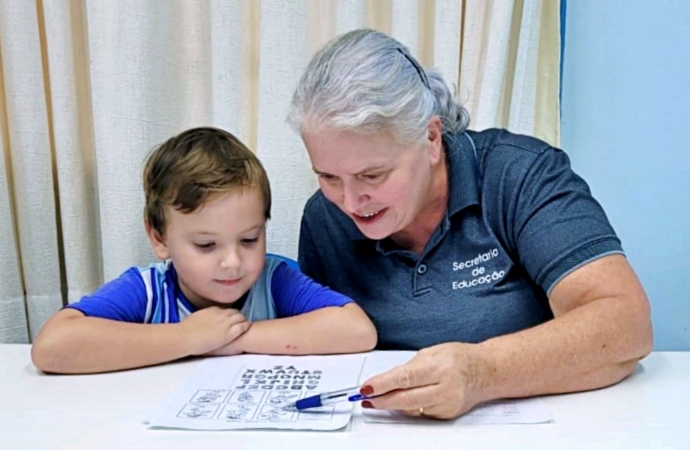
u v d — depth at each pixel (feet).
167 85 3.90
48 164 3.91
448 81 3.67
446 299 2.97
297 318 2.89
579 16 4.04
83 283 3.98
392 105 2.36
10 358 2.80
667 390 2.29
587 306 2.36
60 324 2.66
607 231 2.55
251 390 2.33
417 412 2.05
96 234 4.08
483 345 2.22
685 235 4.19
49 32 3.73
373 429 1.99
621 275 2.43
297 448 1.87
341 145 2.39
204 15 3.92
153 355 2.65
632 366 2.38
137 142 3.76
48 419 2.11
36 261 3.92
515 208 2.78
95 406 2.23
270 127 3.81
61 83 3.78
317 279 3.39
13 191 3.94
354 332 2.82
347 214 2.84
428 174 2.69
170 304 3.13
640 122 4.11
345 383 2.39
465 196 2.89
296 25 3.76
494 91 3.72
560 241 2.54
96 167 3.92
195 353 2.73
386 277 3.10
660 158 4.13
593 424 2.01
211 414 2.09
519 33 3.81
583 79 4.11
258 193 2.98
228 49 3.74
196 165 2.91
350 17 3.76
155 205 3.02
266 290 3.27
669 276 4.25
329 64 2.42
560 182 2.75
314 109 2.39
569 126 4.17
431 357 2.08
